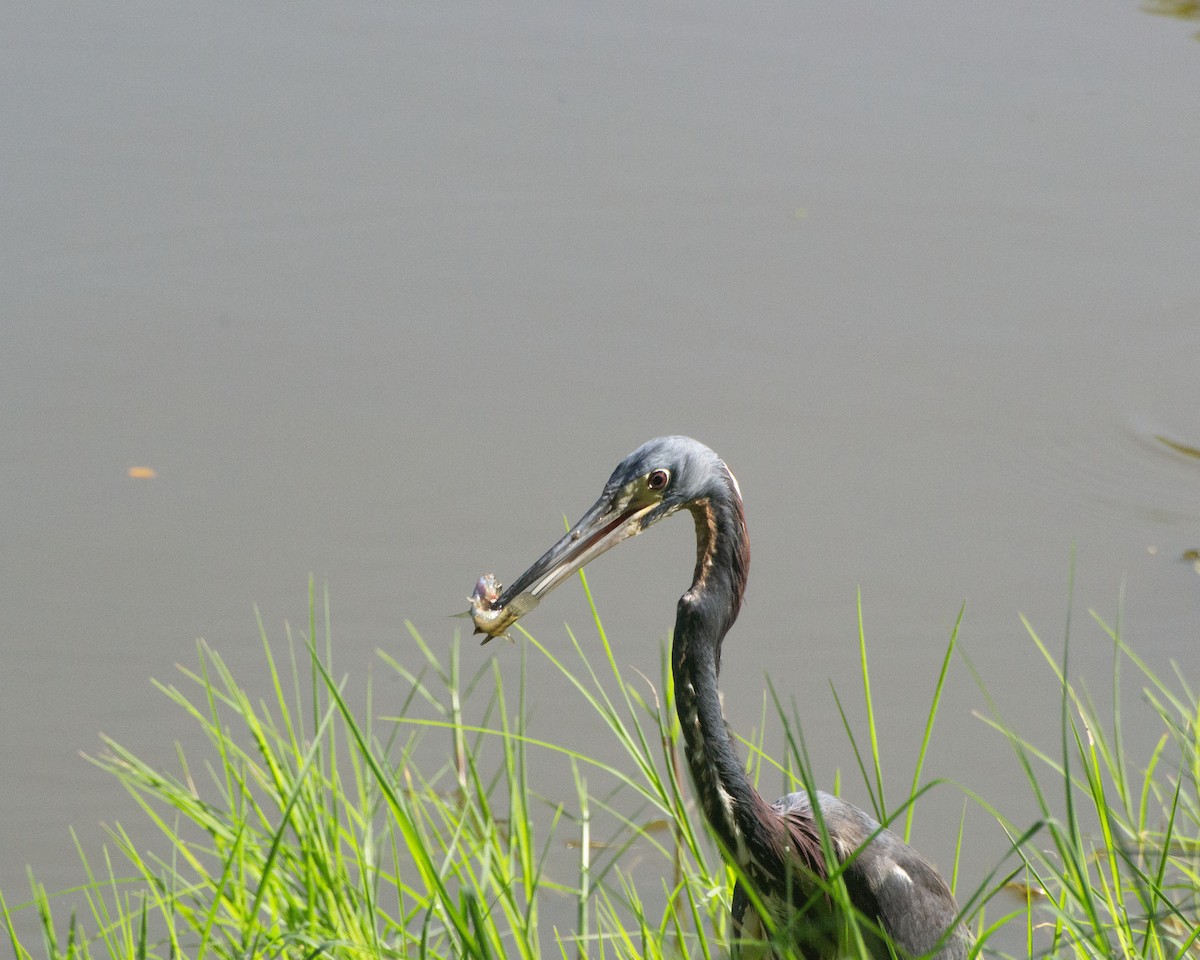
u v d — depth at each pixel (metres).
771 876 6.16
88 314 14.05
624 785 8.93
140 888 8.05
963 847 8.56
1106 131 17.66
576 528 6.16
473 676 9.89
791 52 19.23
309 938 5.67
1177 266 15.31
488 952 5.33
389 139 17.16
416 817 7.36
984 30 19.84
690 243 15.76
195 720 9.41
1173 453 12.32
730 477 6.18
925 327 14.30
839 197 16.62
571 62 18.88
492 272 15.17
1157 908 6.51
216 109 17.53
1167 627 10.27
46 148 16.59
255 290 14.61
